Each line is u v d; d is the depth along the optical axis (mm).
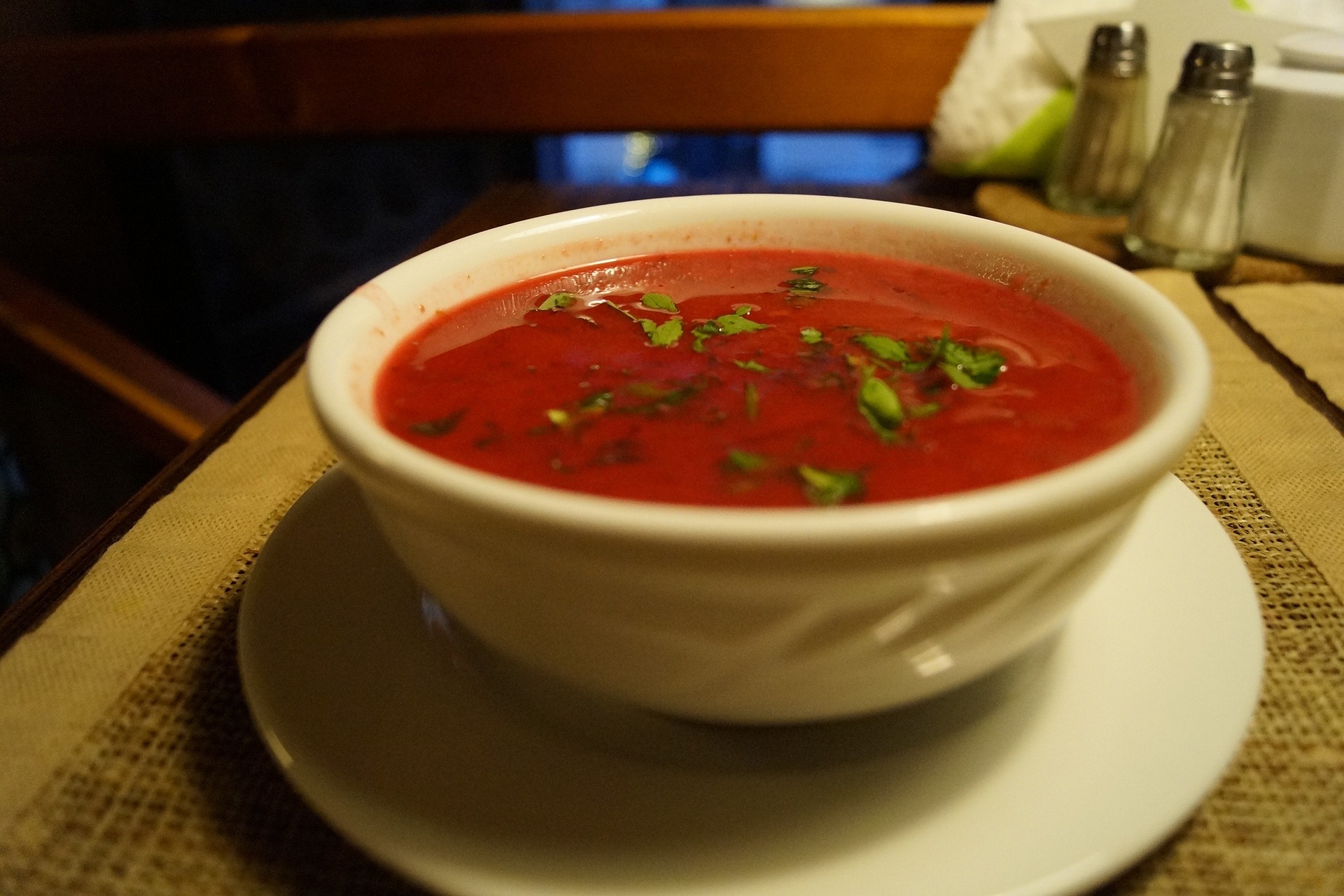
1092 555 175
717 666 167
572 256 314
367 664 209
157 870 182
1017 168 618
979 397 238
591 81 738
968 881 158
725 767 184
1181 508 253
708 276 320
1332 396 349
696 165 1229
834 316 291
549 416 238
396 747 187
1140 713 191
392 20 760
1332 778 196
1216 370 373
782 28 704
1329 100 454
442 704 198
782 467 214
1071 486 153
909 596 154
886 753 187
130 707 219
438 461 164
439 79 747
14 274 803
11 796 196
